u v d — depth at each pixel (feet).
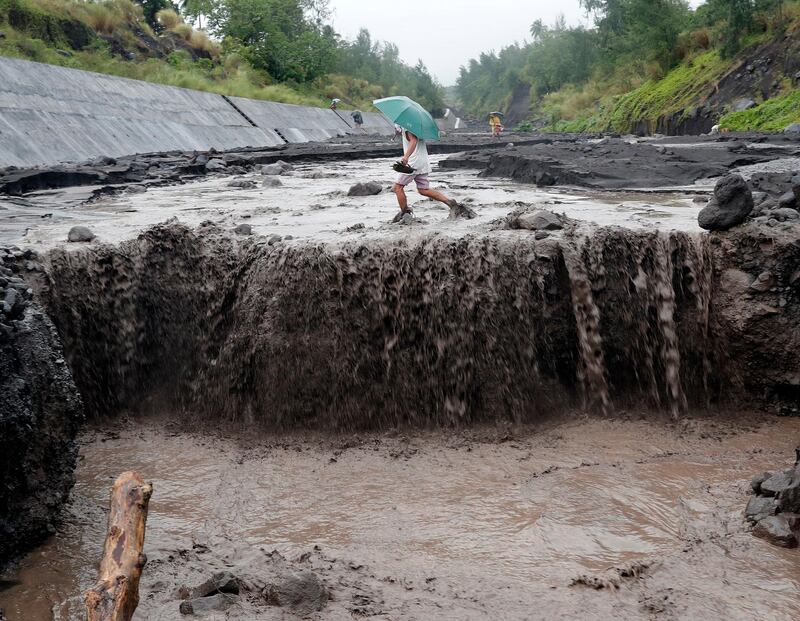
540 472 19.98
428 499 18.61
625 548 15.87
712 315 24.82
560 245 24.57
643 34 154.61
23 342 16.11
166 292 25.45
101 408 24.34
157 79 107.86
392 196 42.24
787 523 15.83
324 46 193.36
